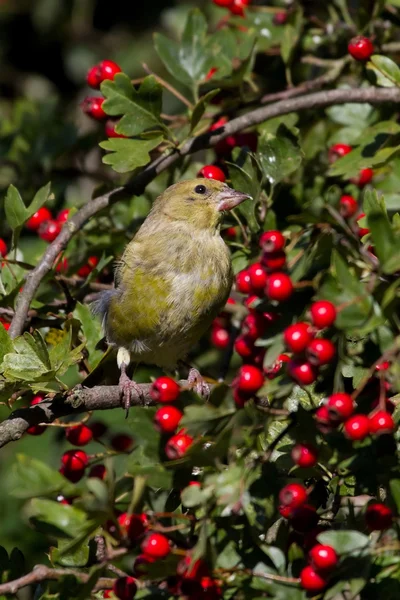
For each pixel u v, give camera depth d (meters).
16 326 9.85
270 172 10.42
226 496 7.05
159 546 7.22
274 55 13.29
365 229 8.68
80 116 19.31
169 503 8.01
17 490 7.33
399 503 7.16
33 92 20.02
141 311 10.98
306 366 6.99
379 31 12.05
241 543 7.43
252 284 7.40
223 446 7.18
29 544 14.00
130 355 11.45
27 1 20.02
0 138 14.00
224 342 11.90
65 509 7.73
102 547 8.07
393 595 7.13
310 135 12.05
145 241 11.06
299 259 7.45
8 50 20.25
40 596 8.55
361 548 7.07
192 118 10.45
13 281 10.73
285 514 7.56
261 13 13.09
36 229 12.06
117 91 10.15
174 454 7.36
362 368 7.68
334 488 7.98
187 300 10.91
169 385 7.62
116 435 10.62
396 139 10.48
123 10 19.91
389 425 7.04
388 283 7.01
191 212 10.98
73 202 13.62
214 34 12.02
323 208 7.18
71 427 9.28
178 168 11.94
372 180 11.63
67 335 8.76
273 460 8.41
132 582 7.36
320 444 7.33
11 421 8.79
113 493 7.25
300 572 7.36
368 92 10.69
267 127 11.72
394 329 7.34
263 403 8.40
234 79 11.48
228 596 7.39
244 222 11.25
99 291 11.58
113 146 10.10
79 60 19.95
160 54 11.52
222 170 11.97
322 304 6.74
